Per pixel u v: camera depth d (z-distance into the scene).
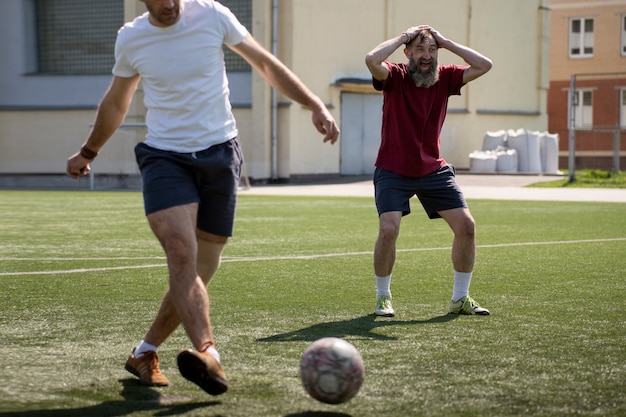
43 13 35.91
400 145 7.57
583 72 52.62
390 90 7.56
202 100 5.01
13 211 20.08
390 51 7.43
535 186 29.22
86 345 6.28
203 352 4.55
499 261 11.00
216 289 8.88
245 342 6.34
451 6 37.59
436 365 5.59
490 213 18.83
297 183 32.62
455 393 4.91
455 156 38.78
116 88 5.17
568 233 14.53
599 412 4.57
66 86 35.62
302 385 4.77
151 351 5.16
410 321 7.20
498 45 39.31
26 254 11.91
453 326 6.96
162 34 4.97
